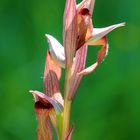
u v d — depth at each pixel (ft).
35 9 3.15
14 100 3.02
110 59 3.07
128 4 3.14
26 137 2.98
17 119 3.00
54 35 3.12
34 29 3.12
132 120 2.99
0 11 3.15
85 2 1.98
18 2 3.15
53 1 3.16
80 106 3.01
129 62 3.06
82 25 1.98
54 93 2.04
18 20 3.14
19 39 3.12
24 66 3.06
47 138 2.01
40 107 1.99
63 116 2.00
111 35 3.13
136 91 2.99
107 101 2.99
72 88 2.01
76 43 1.99
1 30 3.12
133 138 2.98
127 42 3.12
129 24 3.14
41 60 3.05
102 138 2.98
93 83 3.02
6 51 3.09
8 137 2.99
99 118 2.99
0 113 3.01
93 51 3.06
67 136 1.98
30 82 3.02
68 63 2.00
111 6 3.15
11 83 3.03
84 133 2.99
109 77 3.03
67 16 1.98
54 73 2.05
